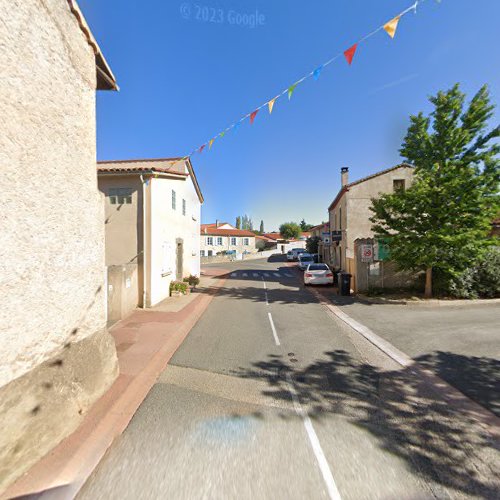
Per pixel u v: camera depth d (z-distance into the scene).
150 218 9.38
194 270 16.36
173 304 9.94
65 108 3.21
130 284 8.72
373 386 4.22
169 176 10.24
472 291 9.77
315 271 14.82
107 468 2.62
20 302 2.55
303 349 5.79
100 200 3.97
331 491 2.38
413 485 2.44
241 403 3.77
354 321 7.81
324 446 2.93
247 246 46.62
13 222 2.48
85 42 3.64
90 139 3.72
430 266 9.62
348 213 17.11
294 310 9.35
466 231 9.05
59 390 2.97
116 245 9.46
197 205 17.28
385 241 10.21
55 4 3.04
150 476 2.54
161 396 3.95
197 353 5.59
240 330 7.14
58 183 3.07
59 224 3.09
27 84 2.64
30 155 2.67
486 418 3.40
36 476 2.48
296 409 3.62
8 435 2.35
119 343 6.04
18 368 2.53
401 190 9.98
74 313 3.38
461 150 9.51
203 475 2.55
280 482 2.47
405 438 3.05
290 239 57.97
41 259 2.82
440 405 3.69
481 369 4.72
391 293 11.11
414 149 10.10
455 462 2.70
